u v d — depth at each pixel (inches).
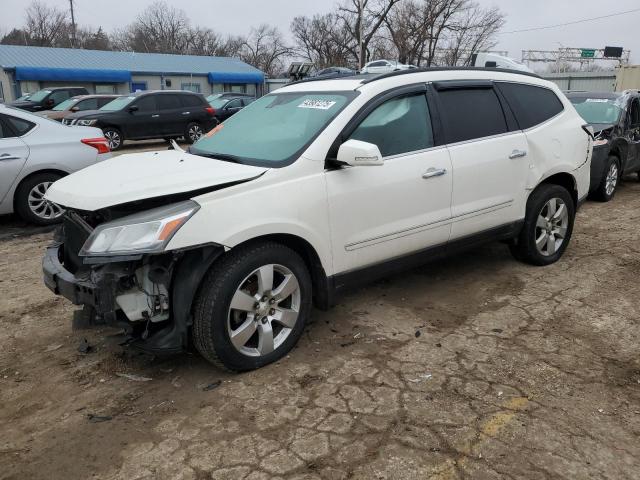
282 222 131.3
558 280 192.7
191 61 1603.1
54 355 147.4
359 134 147.7
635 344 145.6
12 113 273.6
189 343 132.3
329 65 1887.3
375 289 186.9
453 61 1672.0
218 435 111.3
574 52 2084.2
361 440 108.2
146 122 684.7
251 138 157.9
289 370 134.8
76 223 134.6
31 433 114.3
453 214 167.8
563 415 114.9
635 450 104.2
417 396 122.5
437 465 100.9
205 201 123.1
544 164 192.5
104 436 112.5
